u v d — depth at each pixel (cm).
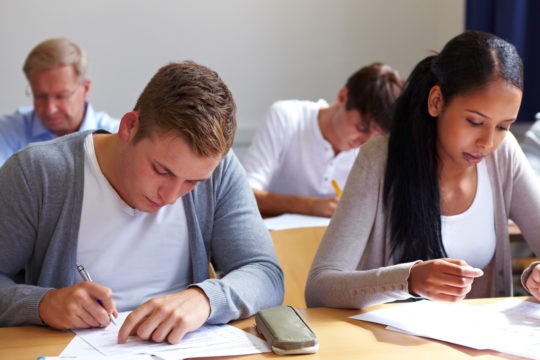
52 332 121
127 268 142
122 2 333
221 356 112
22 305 123
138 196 128
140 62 338
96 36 333
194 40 343
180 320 117
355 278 137
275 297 139
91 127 276
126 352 111
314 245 206
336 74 362
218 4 343
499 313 133
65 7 329
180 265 146
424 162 155
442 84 147
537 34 317
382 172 157
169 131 118
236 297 128
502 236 166
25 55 327
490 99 139
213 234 149
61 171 138
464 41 145
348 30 361
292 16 353
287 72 356
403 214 155
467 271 124
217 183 147
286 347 112
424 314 132
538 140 257
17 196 136
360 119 238
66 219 138
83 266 139
